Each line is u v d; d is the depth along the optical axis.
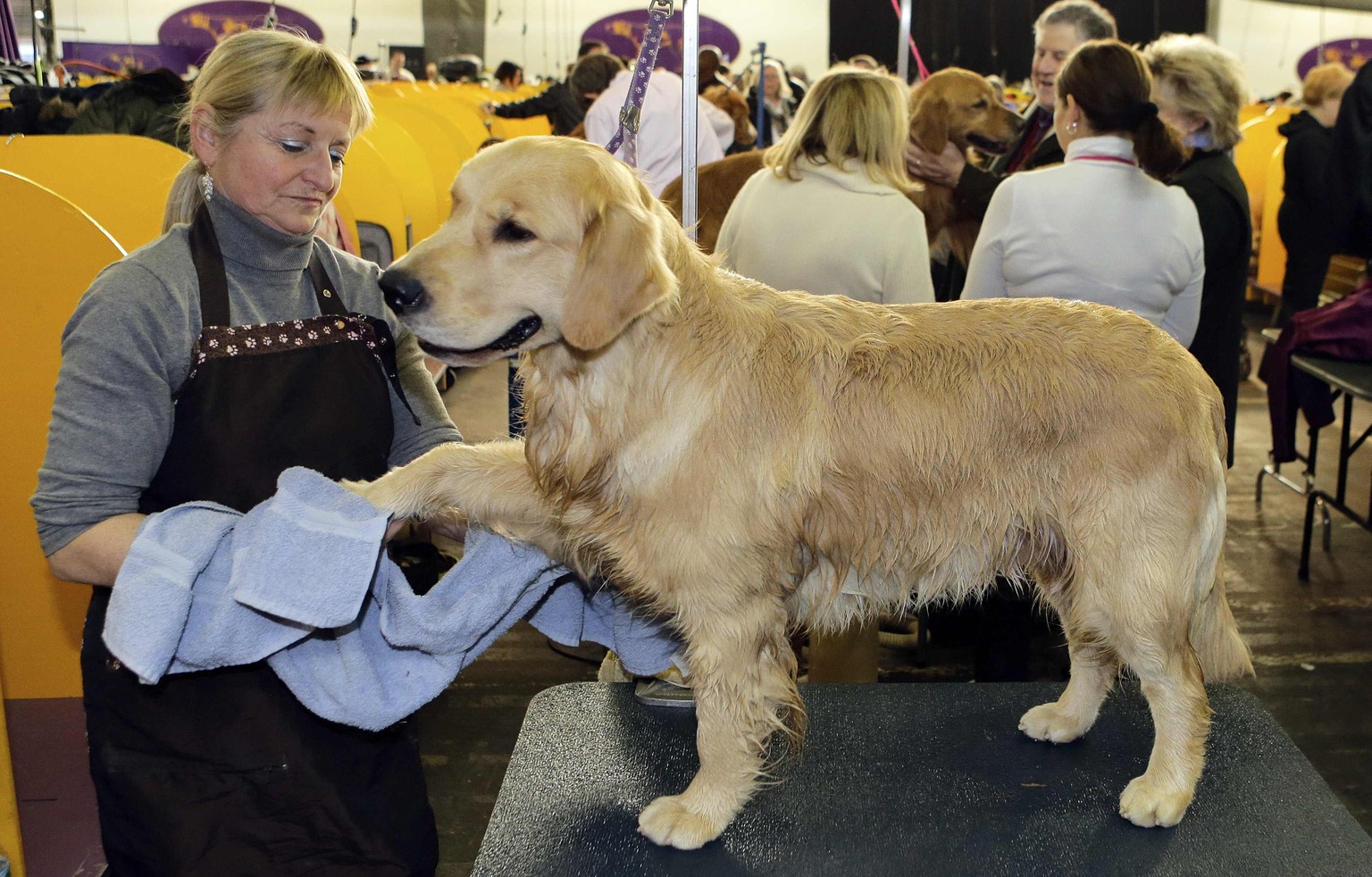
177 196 1.59
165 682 1.50
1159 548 1.46
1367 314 3.89
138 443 1.41
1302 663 3.40
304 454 1.53
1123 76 2.30
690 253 1.48
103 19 14.24
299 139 1.47
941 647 3.51
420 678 1.47
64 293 2.30
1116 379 1.47
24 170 3.16
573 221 1.40
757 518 1.41
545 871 1.39
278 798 1.52
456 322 1.39
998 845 1.43
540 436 1.48
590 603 1.79
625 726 1.74
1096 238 2.31
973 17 9.03
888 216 2.49
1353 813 2.66
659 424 1.41
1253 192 8.74
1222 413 1.57
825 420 1.45
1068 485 1.47
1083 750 1.67
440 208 6.26
